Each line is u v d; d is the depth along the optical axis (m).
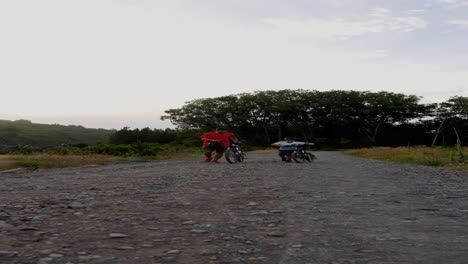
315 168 12.73
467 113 73.75
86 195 5.81
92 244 2.76
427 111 77.38
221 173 10.39
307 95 80.94
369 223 3.67
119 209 4.48
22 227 3.34
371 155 26.67
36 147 27.58
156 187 6.94
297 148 17.67
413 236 3.09
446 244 2.82
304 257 2.45
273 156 26.39
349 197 5.61
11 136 108.50
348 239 2.98
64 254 2.46
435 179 8.77
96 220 3.77
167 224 3.58
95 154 21.41
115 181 8.17
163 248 2.66
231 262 2.32
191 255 2.48
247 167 13.28
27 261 2.27
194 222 3.67
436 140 80.12
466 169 12.27
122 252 2.54
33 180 8.66
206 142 17.45
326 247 2.72
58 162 15.74
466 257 2.44
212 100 81.31
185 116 80.75
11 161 15.23
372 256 2.47
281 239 2.97
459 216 4.07
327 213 4.24
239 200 5.27
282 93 83.31
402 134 82.69
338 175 9.79
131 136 63.09
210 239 2.96
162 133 65.06
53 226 3.44
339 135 85.19
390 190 6.52
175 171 11.30
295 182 7.87
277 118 80.81
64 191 6.38
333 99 78.50
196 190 6.46
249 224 3.60
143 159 20.94
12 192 6.26
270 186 7.09
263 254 2.52
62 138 120.44
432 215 4.13
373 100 77.06
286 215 4.11
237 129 82.62
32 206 4.67
